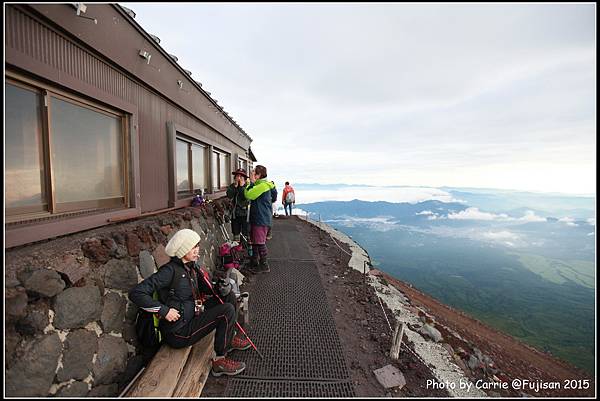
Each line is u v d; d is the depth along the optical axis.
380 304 4.51
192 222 4.45
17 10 1.85
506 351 6.63
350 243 9.23
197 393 2.29
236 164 10.11
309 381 2.63
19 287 1.62
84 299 2.04
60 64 2.25
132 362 2.43
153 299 2.22
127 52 3.15
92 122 2.82
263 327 3.58
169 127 4.40
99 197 2.93
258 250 5.48
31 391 1.59
